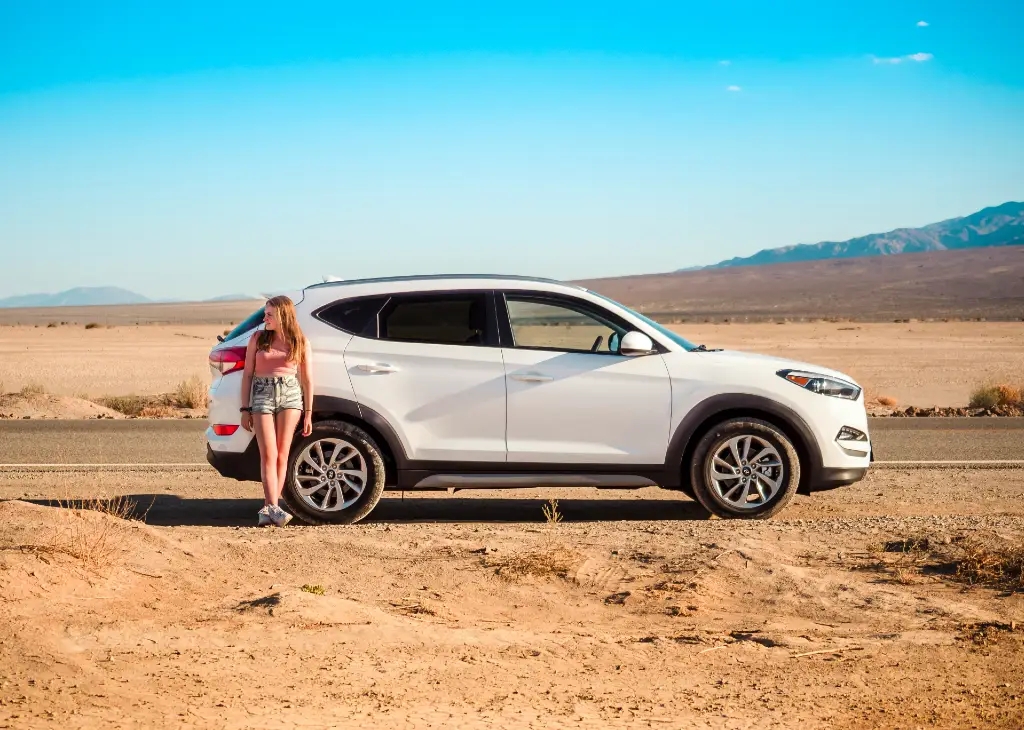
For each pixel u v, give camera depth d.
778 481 7.99
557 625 5.23
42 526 5.92
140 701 3.85
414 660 4.51
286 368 7.63
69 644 4.42
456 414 7.97
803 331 77.44
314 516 7.89
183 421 16.06
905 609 5.45
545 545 6.69
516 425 7.97
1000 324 93.44
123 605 5.07
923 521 7.48
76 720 3.61
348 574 6.05
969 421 16.19
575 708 4.04
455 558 6.37
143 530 6.30
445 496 9.53
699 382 7.99
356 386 7.92
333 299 8.16
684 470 8.16
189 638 4.63
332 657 4.48
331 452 7.96
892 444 13.21
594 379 7.97
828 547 6.69
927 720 3.99
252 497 9.36
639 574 6.09
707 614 5.42
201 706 3.85
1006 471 10.83
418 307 8.11
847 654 4.75
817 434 8.04
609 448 7.99
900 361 40.75
